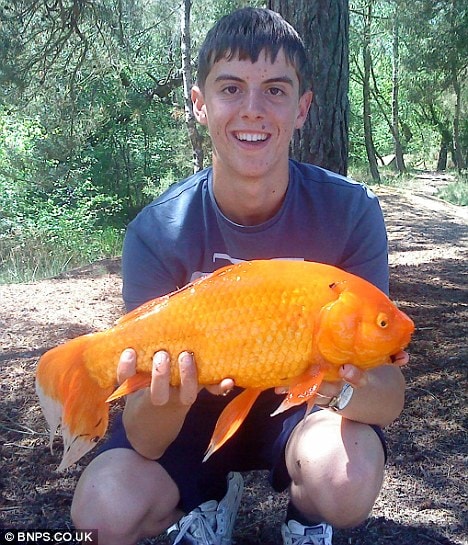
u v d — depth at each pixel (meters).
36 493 2.98
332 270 1.84
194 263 2.40
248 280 1.82
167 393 1.87
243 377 1.83
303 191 2.38
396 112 33.75
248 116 2.18
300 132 5.54
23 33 10.15
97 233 12.92
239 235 2.34
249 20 2.23
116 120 17.41
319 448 2.15
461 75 25.28
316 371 1.79
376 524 2.74
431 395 3.97
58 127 12.98
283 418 2.42
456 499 2.92
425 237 11.88
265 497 2.96
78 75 12.00
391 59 35.06
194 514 2.36
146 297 2.43
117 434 2.36
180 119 17.84
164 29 17.56
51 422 1.92
